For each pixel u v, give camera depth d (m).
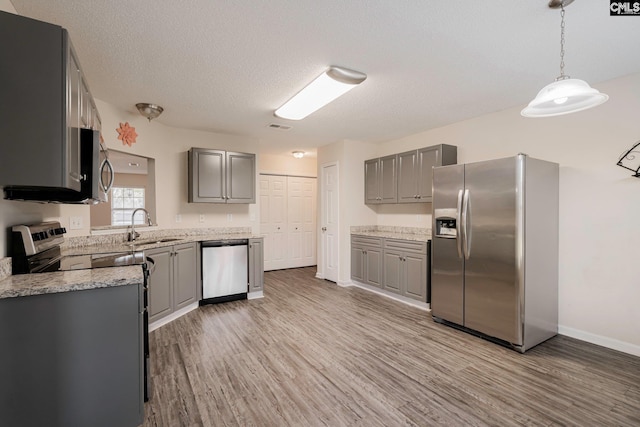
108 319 1.57
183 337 2.97
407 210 4.79
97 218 7.76
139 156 3.70
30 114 1.38
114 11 1.75
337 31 1.96
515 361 2.51
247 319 3.47
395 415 1.84
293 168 6.66
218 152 4.23
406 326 3.27
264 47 2.15
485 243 2.89
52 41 1.42
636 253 2.60
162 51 2.20
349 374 2.30
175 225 4.18
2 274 1.58
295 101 3.07
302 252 6.79
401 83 2.76
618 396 2.02
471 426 1.75
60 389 1.50
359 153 5.12
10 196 1.69
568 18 1.82
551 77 2.65
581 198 2.90
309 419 1.81
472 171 3.00
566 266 2.99
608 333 2.74
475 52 2.23
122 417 1.60
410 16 1.81
